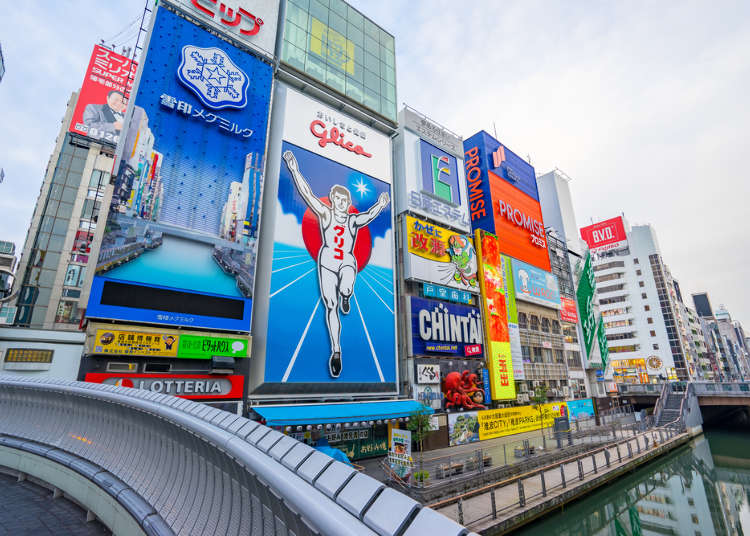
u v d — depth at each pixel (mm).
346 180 34906
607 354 67062
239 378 24656
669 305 96438
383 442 29375
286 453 4352
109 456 9305
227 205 26969
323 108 35531
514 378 45125
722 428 61906
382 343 33250
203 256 25047
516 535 17359
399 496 3127
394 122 42219
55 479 10141
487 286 45500
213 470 5898
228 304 25312
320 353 29062
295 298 28781
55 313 46531
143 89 25141
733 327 194375
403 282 38656
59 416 11430
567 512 20406
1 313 43500
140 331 21609
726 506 25922
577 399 54719
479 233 47406
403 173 42625
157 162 24562
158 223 23766
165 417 6828
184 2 29078
